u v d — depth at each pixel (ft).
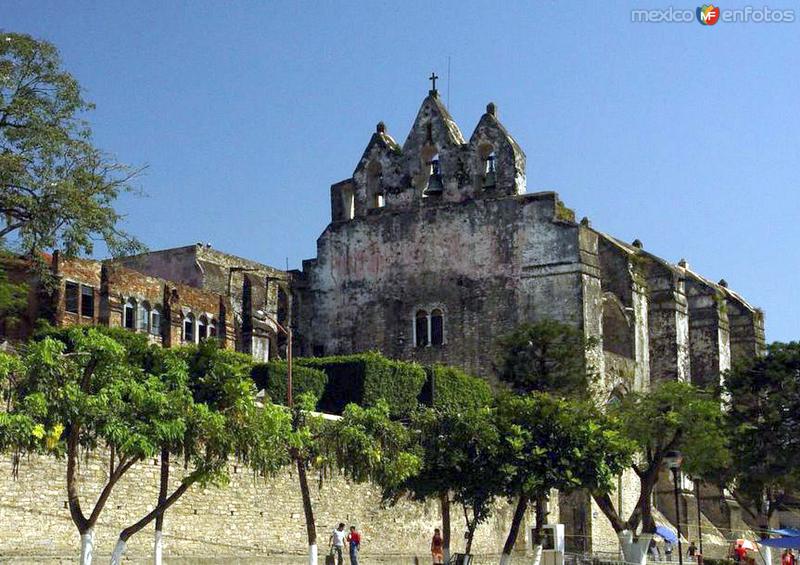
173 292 246.06
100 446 149.18
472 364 255.29
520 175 260.83
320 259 275.80
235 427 126.62
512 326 253.24
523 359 229.66
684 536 263.90
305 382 217.97
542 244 253.03
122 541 119.85
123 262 281.74
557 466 169.17
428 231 264.93
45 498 141.49
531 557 208.13
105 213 208.74
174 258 277.03
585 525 236.43
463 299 258.78
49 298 220.23
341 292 272.10
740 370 225.76
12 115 205.36
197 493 161.58
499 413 174.70
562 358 227.81
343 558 173.68
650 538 209.05
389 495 170.60
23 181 203.72
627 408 224.12
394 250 268.00
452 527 210.59
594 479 169.99
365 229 271.69
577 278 248.52
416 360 260.83
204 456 136.56
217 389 129.08
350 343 269.03
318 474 181.88
